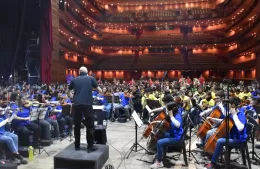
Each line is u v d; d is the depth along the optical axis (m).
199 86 19.92
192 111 9.22
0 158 6.75
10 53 19.00
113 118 14.16
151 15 46.78
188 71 42.16
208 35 44.72
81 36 38.56
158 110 8.04
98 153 6.47
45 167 6.56
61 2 29.03
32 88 15.41
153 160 7.11
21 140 7.83
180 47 43.69
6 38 18.98
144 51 45.41
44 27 20.02
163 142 6.50
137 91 15.21
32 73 19.67
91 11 43.28
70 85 6.76
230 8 40.03
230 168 6.30
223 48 42.44
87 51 41.94
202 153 7.67
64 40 35.03
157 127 7.07
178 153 7.93
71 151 6.61
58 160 6.12
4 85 17.83
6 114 7.30
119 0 47.19
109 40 46.53
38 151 7.96
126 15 47.12
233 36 37.16
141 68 42.94
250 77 33.34
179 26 45.56
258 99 8.87
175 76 42.44
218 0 42.28
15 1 18.89
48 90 14.77
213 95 11.34
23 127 7.86
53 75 23.91
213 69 40.97
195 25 44.50
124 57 45.72
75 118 6.68
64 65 30.39
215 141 6.30
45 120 8.97
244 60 37.06
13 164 6.01
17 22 18.97
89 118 6.66
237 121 5.86
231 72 40.31
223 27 41.84
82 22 37.78
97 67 43.97
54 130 9.38
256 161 6.96
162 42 43.75
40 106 9.39
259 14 28.92
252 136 7.12
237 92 14.22
